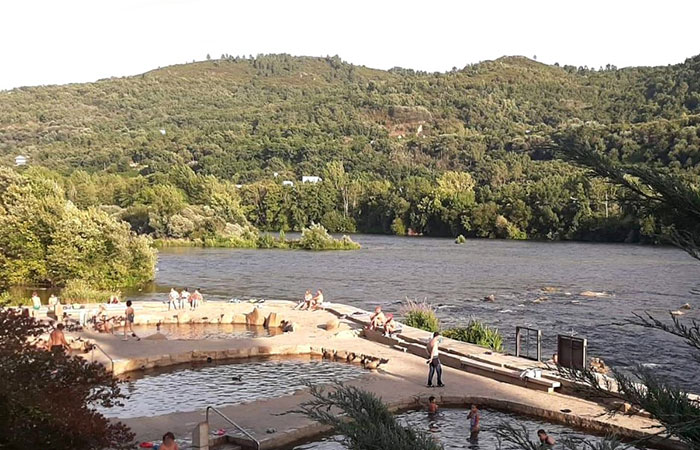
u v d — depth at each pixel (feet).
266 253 277.44
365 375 80.94
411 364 86.07
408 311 129.70
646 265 220.84
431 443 19.56
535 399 68.85
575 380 19.90
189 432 59.67
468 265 228.84
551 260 243.40
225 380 80.43
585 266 220.84
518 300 150.92
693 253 15.24
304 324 113.50
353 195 451.94
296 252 285.23
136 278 178.50
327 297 158.20
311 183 464.24
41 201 168.14
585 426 61.26
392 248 309.22
